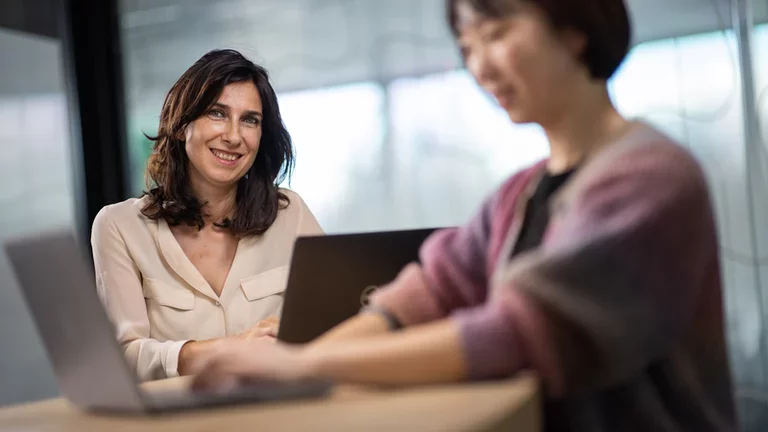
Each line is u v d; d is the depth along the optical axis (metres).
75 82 3.98
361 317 1.22
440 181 3.33
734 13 2.96
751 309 3.00
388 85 3.42
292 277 1.43
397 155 3.39
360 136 3.45
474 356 0.93
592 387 0.92
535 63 1.02
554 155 1.14
